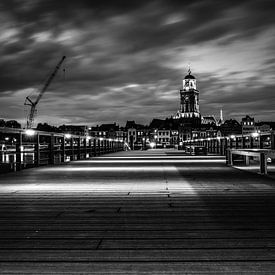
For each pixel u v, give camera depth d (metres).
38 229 4.34
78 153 22.12
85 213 5.28
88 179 10.01
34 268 3.02
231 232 4.11
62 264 3.11
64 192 7.42
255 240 3.77
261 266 3.02
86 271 2.96
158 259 3.22
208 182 9.01
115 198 6.62
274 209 5.46
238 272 2.90
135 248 3.54
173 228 4.33
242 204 5.90
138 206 5.81
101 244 3.69
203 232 4.13
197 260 3.19
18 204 6.07
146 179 9.88
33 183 9.05
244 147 20.70
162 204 5.96
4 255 3.36
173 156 26.59
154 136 134.62
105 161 19.69
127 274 2.89
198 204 5.93
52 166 15.59
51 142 16.88
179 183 8.84
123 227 4.41
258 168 13.37
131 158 23.42
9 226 4.50
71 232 4.18
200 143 41.25
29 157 30.42
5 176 10.98
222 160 19.91
